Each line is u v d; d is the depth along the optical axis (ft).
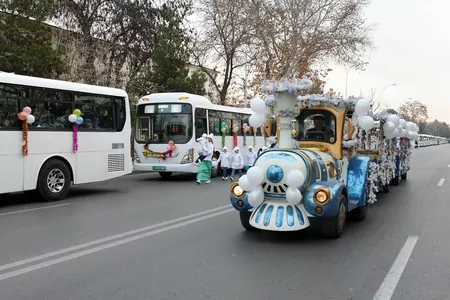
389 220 28.45
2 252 20.35
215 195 39.99
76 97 38.52
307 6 102.99
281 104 24.57
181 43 77.46
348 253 20.42
